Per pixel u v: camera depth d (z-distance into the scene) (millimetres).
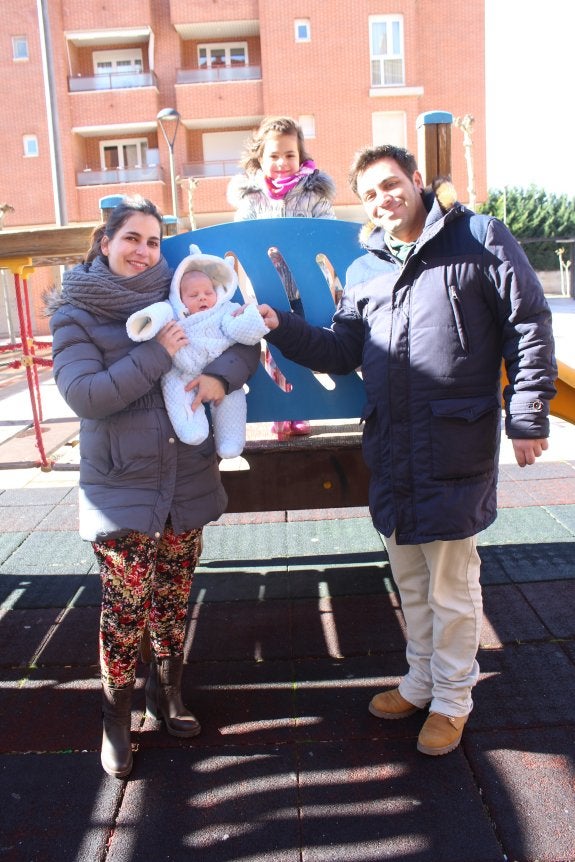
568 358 10227
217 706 2664
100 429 2205
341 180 25375
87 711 2656
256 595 3564
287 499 2914
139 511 2172
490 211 39000
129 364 2088
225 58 26938
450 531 2176
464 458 2168
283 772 2293
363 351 2352
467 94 25359
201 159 26609
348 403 2850
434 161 3107
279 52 24875
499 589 3461
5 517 4801
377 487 2320
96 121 25578
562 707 2561
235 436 2408
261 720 2568
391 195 2203
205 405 2523
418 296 2174
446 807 2121
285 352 2510
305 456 2887
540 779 2211
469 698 2396
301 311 2998
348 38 24703
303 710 2617
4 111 25422
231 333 2295
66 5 25375
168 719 2500
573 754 2316
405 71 24938
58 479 5629
